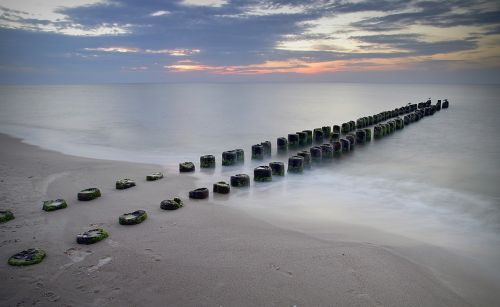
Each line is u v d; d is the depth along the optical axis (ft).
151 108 178.50
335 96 302.25
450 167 59.41
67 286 21.62
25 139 87.51
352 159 65.00
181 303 20.07
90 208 34.83
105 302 20.17
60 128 107.55
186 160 62.80
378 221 34.14
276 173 49.52
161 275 22.75
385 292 21.30
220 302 20.15
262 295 20.75
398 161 63.72
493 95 301.22
